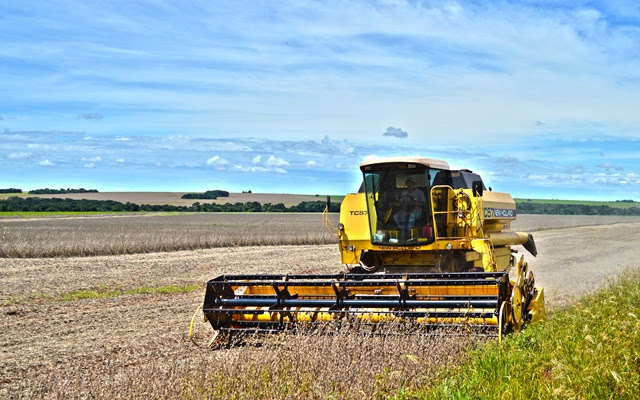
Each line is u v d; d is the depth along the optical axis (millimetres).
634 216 102250
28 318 12852
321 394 6461
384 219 12562
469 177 13766
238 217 84000
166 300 15578
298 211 111750
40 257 27641
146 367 7680
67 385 7379
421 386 6910
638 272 17516
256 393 6555
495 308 9023
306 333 8828
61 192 125812
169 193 129875
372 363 7473
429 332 9047
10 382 7930
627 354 6910
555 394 6039
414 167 12359
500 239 14078
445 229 12523
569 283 17719
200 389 6535
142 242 31969
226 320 10289
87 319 12727
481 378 6836
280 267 23875
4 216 75000
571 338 7969
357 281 9719
